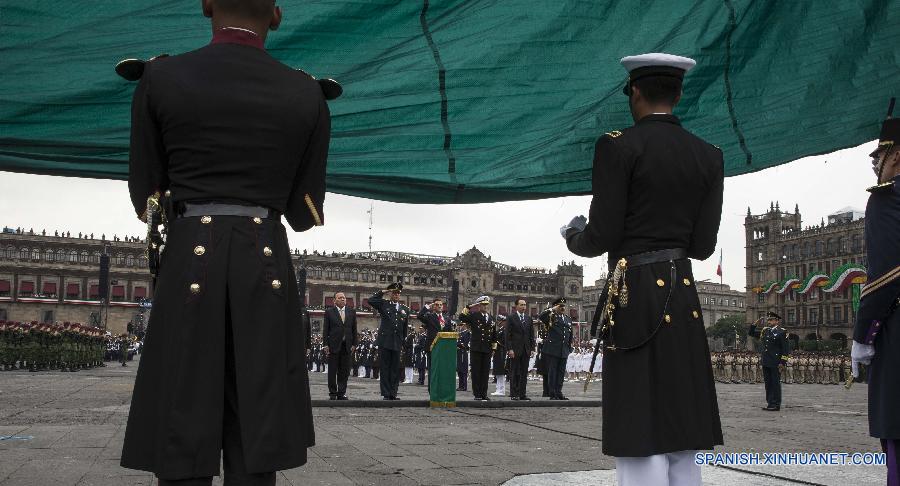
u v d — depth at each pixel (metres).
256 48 2.26
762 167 4.53
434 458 6.30
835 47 4.55
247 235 2.11
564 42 4.17
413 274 109.19
